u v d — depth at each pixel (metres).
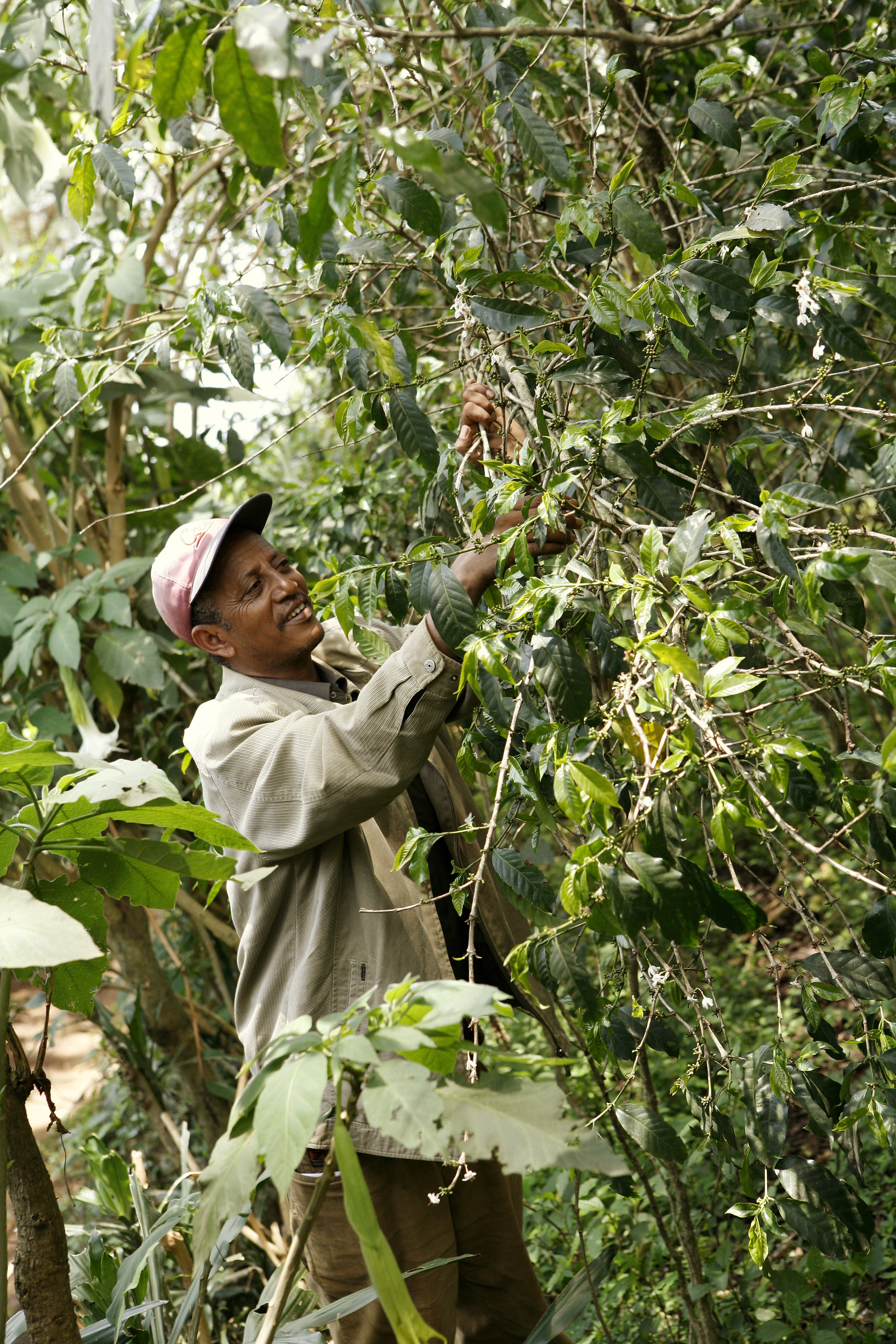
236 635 1.87
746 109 2.05
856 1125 1.34
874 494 1.54
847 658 2.66
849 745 1.21
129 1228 2.24
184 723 3.23
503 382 1.65
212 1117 3.06
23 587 3.15
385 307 2.06
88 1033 3.97
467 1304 1.94
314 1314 1.51
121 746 3.12
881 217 1.88
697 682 1.02
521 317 1.49
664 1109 2.90
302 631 1.87
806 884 3.60
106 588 2.84
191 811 1.11
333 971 1.68
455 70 2.13
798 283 1.36
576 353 1.49
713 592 1.34
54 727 2.80
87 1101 4.30
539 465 1.46
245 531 1.89
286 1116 0.80
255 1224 2.26
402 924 1.71
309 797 1.53
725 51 2.13
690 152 2.36
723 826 1.06
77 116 2.00
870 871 1.30
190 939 3.31
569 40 2.18
